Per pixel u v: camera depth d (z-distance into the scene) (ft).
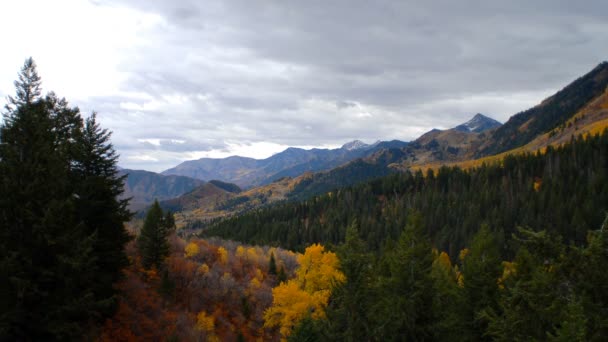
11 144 56.95
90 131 87.35
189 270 146.82
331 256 109.40
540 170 389.19
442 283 82.69
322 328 63.77
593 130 572.51
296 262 230.07
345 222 423.64
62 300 56.49
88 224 79.82
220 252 186.29
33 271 53.57
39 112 60.90
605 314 41.14
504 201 328.08
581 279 44.14
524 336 45.80
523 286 49.29
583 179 320.29
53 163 58.34
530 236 48.96
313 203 532.73
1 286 49.73
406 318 61.21
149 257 132.05
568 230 256.11
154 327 91.97
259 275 177.68
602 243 44.04
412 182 485.56
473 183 410.93
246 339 124.16
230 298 145.48
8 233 52.06
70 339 59.00
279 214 529.45
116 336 78.13
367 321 60.64
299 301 101.14
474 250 72.69
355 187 525.75
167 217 192.03
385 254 87.51
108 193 83.92
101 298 77.51
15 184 52.95
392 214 386.11
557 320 43.91
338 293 64.54
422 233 80.38
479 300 65.46
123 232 90.33
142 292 104.53
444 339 62.85
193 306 123.65
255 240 387.14
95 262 78.43
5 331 48.83
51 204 54.34
